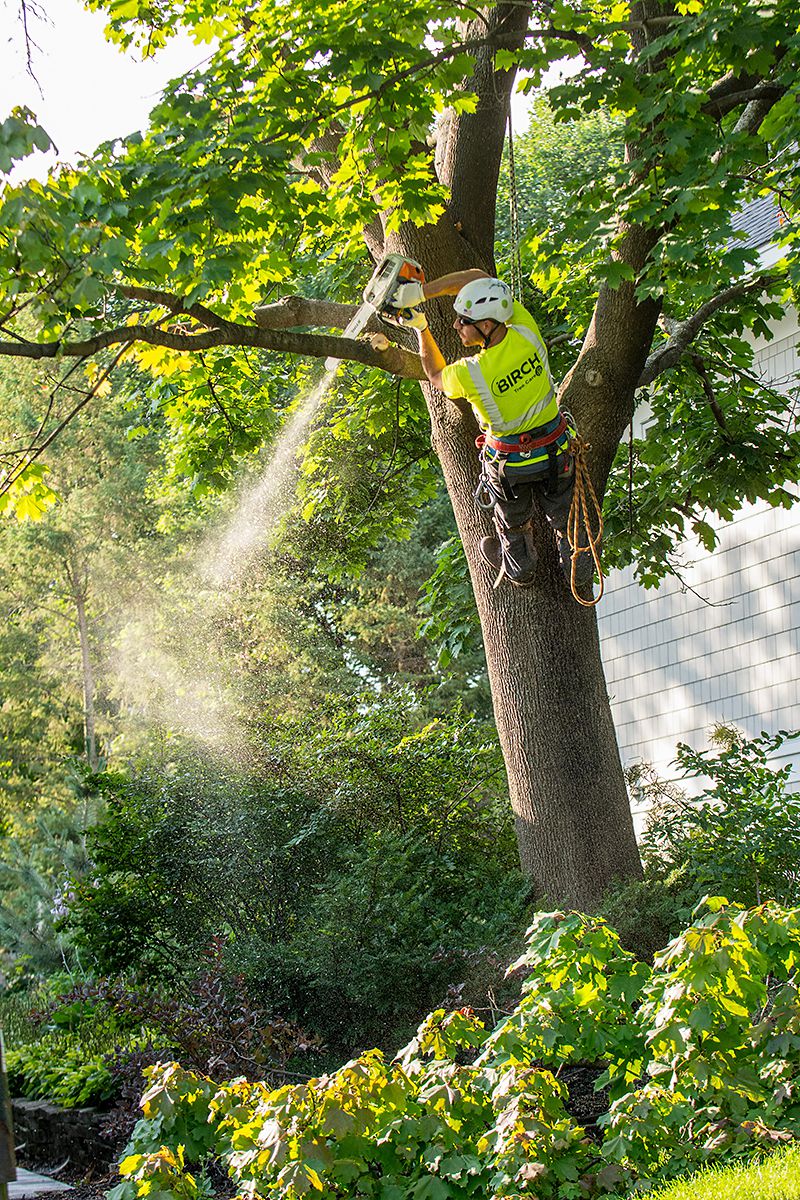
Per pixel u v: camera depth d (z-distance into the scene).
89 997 14.33
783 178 12.88
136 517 41.31
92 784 16.16
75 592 41.31
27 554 40.44
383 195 12.10
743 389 18.00
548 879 13.42
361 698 17.83
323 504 22.02
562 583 13.62
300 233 11.86
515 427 9.88
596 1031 7.42
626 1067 7.69
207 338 12.04
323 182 13.86
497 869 14.80
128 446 41.19
